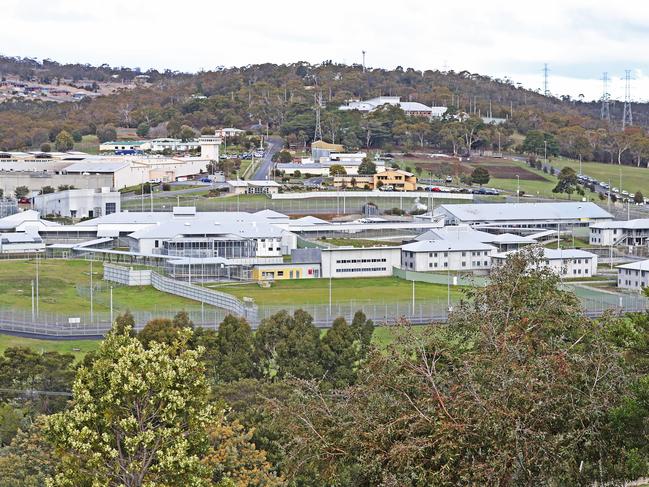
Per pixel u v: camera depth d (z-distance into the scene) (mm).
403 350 52438
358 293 161375
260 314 133750
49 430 50531
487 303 56156
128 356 51000
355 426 47906
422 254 186375
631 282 169000
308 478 61000
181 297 156750
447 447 44750
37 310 140375
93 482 48250
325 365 100250
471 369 47531
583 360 49906
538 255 59969
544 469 45938
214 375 95375
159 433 49594
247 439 68750
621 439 49875
